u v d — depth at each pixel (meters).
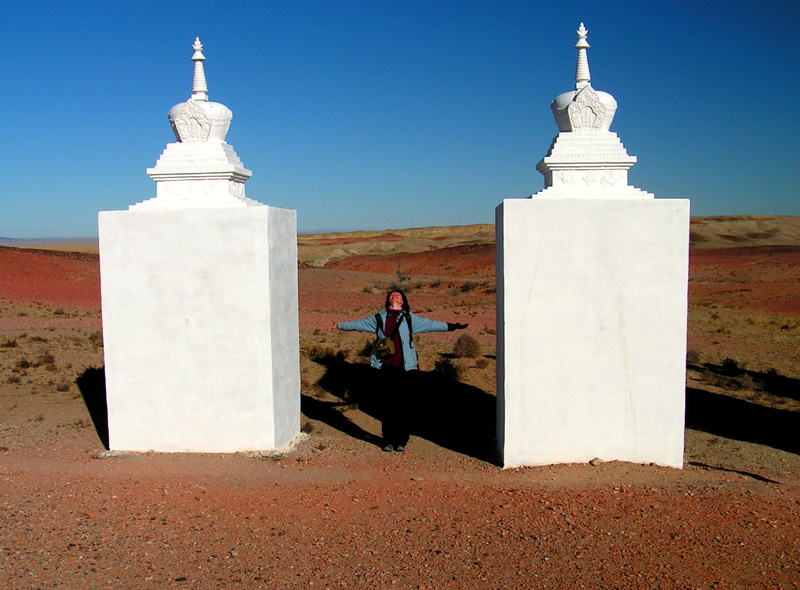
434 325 9.73
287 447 9.30
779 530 6.18
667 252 8.27
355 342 22.31
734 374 16.75
